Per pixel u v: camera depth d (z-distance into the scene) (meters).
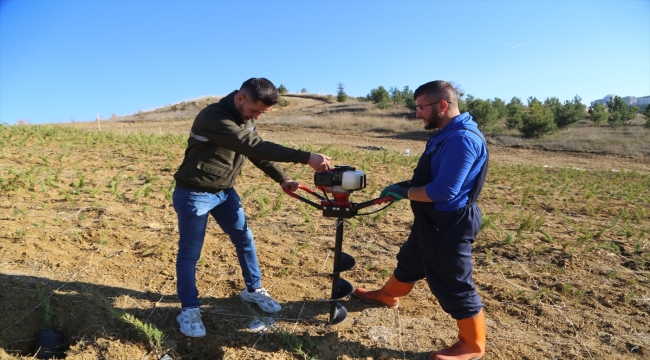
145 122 36.31
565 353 3.34
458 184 2.84
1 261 4.30
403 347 3.40
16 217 5.46
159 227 5.49
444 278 3.15
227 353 3.25
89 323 3.49
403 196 3.07
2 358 3.14
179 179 3.41
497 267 4.79
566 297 4.17
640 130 29.36
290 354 3.29
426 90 3.00
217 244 5.08
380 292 3.95
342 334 3.53
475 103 29.36
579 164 17.98
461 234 3.03
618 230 6.16
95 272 4.26
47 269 4.25
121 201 6.57
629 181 12.41
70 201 6.22
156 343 3.29
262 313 3.77
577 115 30.42
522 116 27.00
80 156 10.53
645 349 3.40
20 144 11.05
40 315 3.60
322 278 4.44
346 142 23.52
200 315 3.47
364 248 5.24
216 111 3.16
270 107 3.27
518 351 3.37
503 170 12.66
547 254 5.16
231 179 3.53
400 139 26.28
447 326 3.69
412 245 3.66
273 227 5.82
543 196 8.74
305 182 8.82
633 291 4.17
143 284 4.12
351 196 7.77
